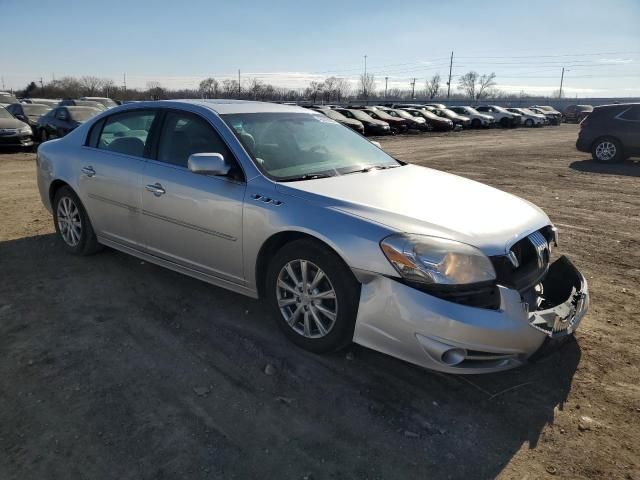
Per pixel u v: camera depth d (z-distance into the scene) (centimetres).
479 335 268
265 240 331
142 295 412
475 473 235
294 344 338
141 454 241
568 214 742
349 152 425
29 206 723
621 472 236
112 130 457
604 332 367
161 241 404
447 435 260
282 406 279
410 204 317
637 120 1307
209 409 275
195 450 245
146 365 314
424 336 274
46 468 231
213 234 361
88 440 249
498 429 265
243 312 385
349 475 233
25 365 311
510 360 284
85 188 459
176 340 344
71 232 496
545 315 287
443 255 273
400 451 248
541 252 317
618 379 309
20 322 364
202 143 382
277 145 385
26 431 255
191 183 371
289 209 321
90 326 361
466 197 344
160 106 424
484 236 288
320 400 285
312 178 357
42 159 510
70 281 438
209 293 417
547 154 1639
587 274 488
